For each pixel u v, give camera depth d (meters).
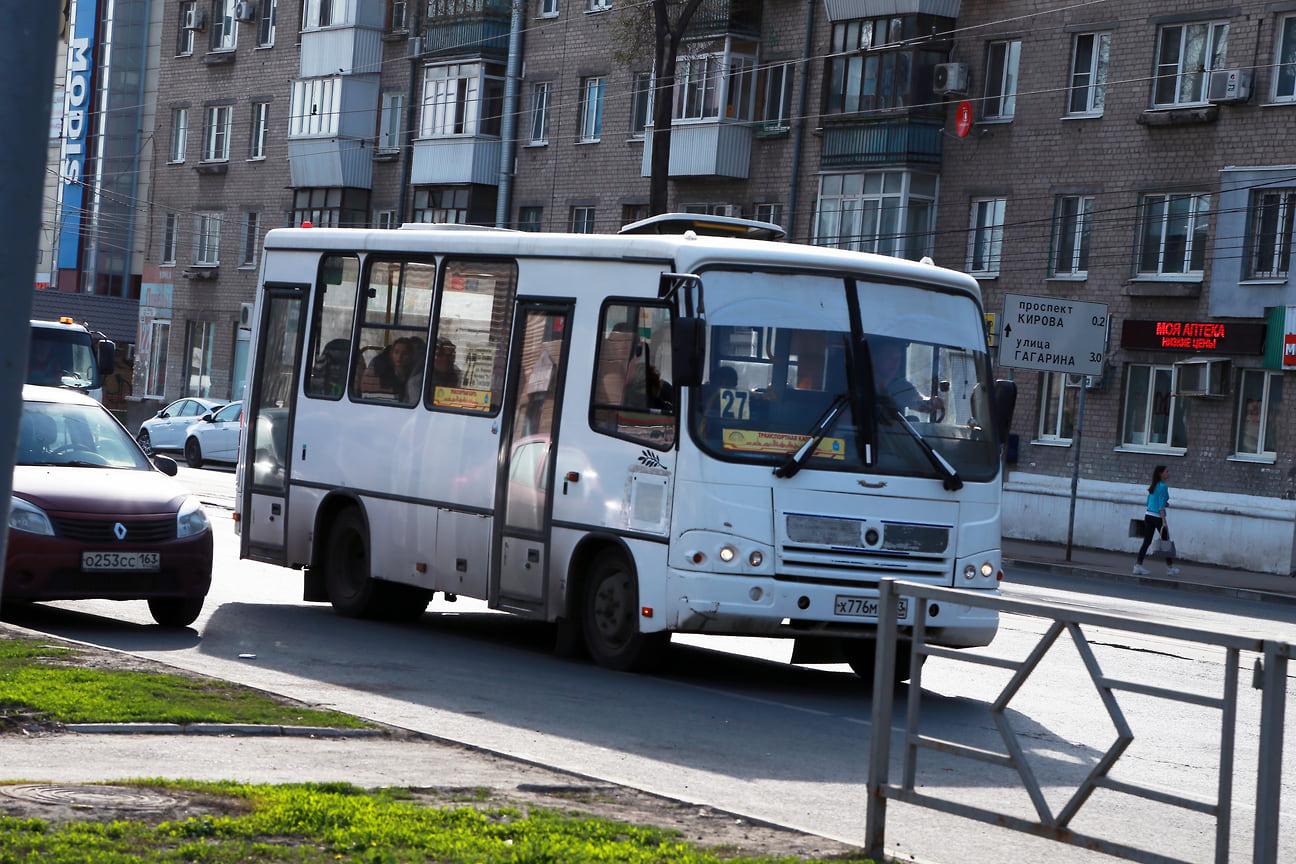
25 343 4.74
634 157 46.00
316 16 56.62
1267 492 32.72
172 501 13.62
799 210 41.84
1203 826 8.12
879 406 12.41
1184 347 34.06
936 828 7.75
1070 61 36.53
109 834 6.03
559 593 12.96
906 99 38.75
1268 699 5.61
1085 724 11.35
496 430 13.69
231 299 60.03
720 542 11.79
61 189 71.62
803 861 6.39
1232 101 33.47
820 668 14.18
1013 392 12.99
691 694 11.88
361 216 55.41
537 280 13.50
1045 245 36.78
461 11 50.62
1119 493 34.97
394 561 14.69
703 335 11.56
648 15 40.00
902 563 12.27
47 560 12.73
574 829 6.66
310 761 8.12
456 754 8.55
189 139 62.53
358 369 15.34
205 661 12.05
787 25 42.44
